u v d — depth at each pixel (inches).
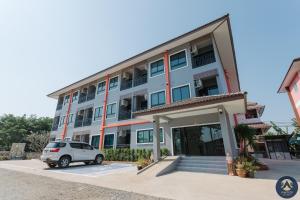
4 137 1391.5
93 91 1032.2
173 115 500.4
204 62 588.7
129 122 716.0
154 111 462.3
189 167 405.7
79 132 927.0
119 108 788.0
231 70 795.4
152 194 216.4
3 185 275.6
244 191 220.2
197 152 485.7
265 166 392.2
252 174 304.5
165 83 645.9
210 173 351.9
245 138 446.0
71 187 259.3
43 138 1115.9
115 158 672.4
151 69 724.7
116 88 844.0
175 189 238.7
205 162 402.6
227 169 343.9
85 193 225.8
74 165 552.1
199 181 285.3
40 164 605.3
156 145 450.3
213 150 460.4
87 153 550.6
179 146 520.7
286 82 804.6
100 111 866.8
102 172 408.5
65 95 1165.1
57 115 1160.8
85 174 379.9
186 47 637.3
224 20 531.8
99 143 794.2
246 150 443.2
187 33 595.2
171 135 538.6
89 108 948.6
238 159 354.9
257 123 1087.6
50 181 305.3
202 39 604.1
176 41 634.8
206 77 553.3
